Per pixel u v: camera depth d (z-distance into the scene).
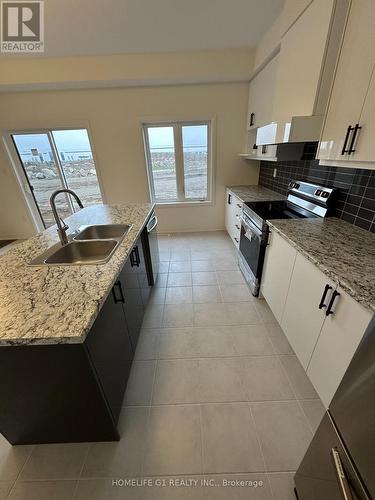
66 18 2.03
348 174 1.71
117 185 3.82
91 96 3.25
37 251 1.48
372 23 1.02
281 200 2.61
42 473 1.12
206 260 3.17
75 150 3.66
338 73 1.28
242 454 1.16
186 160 3.78
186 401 1.41
